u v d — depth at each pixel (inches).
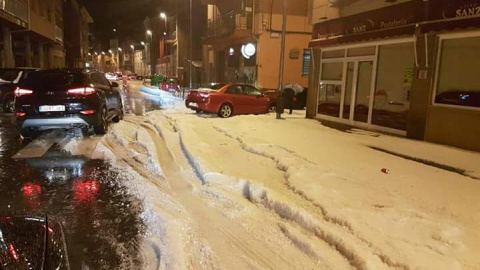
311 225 169.2
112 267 143.4
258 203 206.1
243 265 143.0
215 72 1390.3
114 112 473.7
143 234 171.6
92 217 189.3
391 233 157.4
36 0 1002.7
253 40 977.5
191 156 292.7
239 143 353.4
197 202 208.2
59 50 1824.6
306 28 943.7
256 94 655.1
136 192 225.6
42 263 98.0
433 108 360.2
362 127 464.4
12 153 317.4
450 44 346.3
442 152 318.7
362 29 445.7
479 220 175.2
